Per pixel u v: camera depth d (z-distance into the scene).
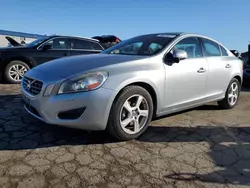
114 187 2.40
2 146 3.15
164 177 2.59
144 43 4.25
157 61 3.67
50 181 2.46
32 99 3.25
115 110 3.17
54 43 7.99
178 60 3.77
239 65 5.29
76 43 8.27
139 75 3.35
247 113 4.96
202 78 4.30
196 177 2.61
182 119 4.40
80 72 3.12
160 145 3.33
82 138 3.43
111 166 2.76
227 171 2.74
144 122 3.52
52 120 3.08
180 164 2.85
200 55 4.43
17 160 2.82
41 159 2.86
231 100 5.20
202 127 4.04
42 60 7.85
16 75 7.70
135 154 3.05
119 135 3.28
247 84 8.73
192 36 4.45
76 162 2.82
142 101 3.45
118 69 3.26
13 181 2.44
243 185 2.49
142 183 2.48
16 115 4.30
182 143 3.41
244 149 3.29
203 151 3.20
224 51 5.12
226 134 3.78
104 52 4.53
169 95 3.79
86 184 2.43
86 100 2.98
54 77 3.13
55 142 3.30
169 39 4.14
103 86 3.07
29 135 3.49
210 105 5.47
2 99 5.43
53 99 3.03
